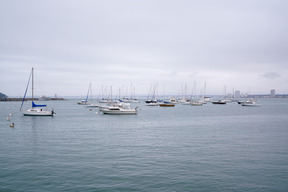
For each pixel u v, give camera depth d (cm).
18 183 1816
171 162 2319
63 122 5859
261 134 3978
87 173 2012
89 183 1814
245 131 4328
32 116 7375
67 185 1778
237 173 2023
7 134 3969
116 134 3994
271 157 2505
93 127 4909
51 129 4591
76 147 2962
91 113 9044
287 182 1844
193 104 15712
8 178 1908
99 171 2058
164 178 1908
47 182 1830
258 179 1895
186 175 1973
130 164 2250
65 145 3078
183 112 9669
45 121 6066
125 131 4353
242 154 2623
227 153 2667
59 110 11106
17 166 2192
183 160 2386
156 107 13825
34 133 4078
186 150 2808
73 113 9069
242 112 9538
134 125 5294
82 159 2417
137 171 2061
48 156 2527
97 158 2453
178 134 3991
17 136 3772
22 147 2959
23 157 2489
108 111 8238
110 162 2314
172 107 13788
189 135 3884
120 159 2417
